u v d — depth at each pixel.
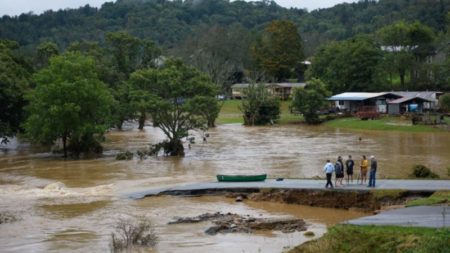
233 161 71.19
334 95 151.00
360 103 138.12
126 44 143.62
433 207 36.00
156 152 79.12
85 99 80.06
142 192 50.31
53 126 78.62
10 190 54.34
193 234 36.16
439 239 24.58
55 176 62.50
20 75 101.00
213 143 93.25
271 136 103.62
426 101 129.38
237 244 33.59
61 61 81.50
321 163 66.94
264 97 133.25
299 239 34.41
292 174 58.97
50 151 88.00
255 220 38.81
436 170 59.44
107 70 129.12
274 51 179.12
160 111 78.62
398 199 42.22
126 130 124.50
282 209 43.66
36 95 80.31
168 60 90.44
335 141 92.00
